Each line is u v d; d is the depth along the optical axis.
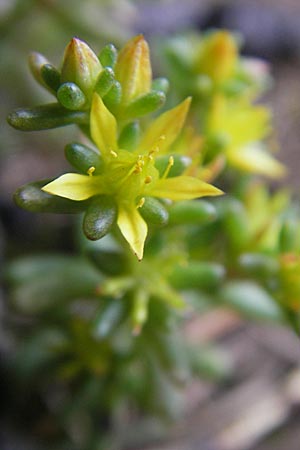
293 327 0.08
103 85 0.06
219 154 0.08
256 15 0.14
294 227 0.07
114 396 0.09
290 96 0.14
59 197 0.06
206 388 0.10
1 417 0.09
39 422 0.09
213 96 0.08
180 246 0.08
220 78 0.08
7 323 0.10
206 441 0.10
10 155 0.11
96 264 0.07
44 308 0.08
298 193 0.12
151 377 0.09
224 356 0.10
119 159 0.06
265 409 0.10
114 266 0.07
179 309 0.07
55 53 0.11
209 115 0.08
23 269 0.08
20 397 0.09
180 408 0.09
